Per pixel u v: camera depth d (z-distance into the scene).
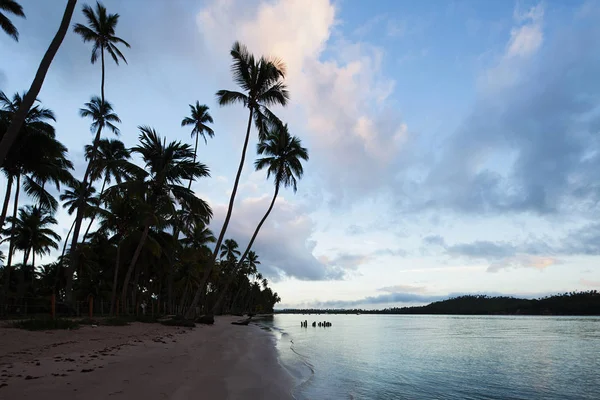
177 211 32.31
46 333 13.46
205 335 20.62
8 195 22.16
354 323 80.38
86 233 38.34
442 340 32.03
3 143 11.20
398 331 46.84
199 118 40.91
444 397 10.21
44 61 12.24
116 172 35.09
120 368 8.32
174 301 62.72
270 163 33.53
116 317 24.94
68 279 27.25
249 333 26.78
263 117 28.58
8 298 25.97
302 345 23.28
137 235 32.66
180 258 44.12
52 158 23.52
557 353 22.53
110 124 34.00
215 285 82.75
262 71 27.53
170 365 9.30
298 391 8.63
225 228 27.64
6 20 19.33
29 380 6.66
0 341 10.90
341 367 14.27
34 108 21.69
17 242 36.62
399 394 10.08
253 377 8.93
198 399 6.23
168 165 27.77
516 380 13.48
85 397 5.80
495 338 35.12
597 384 12.93
